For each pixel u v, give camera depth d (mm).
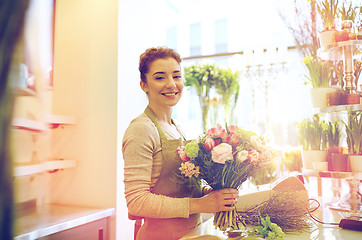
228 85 2770
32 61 347
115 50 2102
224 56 3129
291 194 1221
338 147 1565
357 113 1474
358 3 1616
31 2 327
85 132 2160
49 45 370
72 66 2234
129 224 2162
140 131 1160
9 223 310
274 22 3346
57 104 2260
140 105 2334
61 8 2289
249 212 1186
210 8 3777
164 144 1227
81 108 2184
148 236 1207
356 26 1615
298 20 1875
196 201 1082
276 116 3150
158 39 3031
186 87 2922
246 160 1085
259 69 2771
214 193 1088
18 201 323
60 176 2207
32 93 348
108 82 2113
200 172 1121
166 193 1221
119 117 2096
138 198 1081
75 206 2133
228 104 2777
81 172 2154
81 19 2225
